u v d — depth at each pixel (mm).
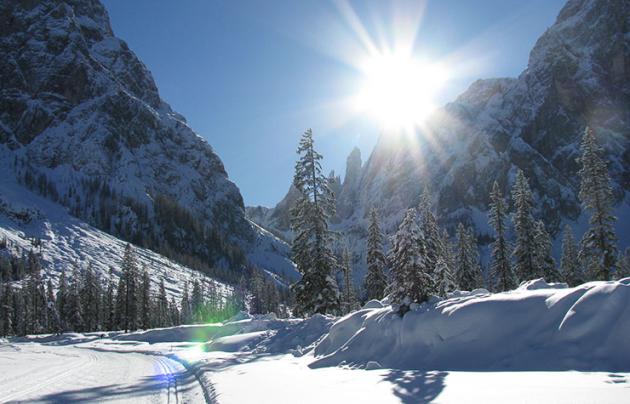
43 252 154500
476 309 14172
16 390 14727
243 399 11000
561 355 11430
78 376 18438
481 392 9453
